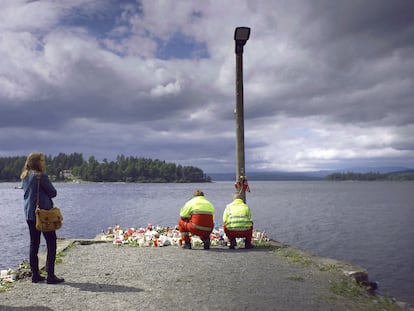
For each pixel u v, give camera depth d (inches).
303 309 209.6
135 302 219.6
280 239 940.6
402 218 1513.3
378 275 582.9
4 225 1256.8
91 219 1413.6
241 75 483.8
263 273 288.7
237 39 475.8
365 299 235.5
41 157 267.4
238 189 474.0
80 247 413.1
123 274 285.9
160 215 1535.4
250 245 406.6
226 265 317.1
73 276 280.5
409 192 4889.3
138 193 4271.7
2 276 292.7
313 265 315.3
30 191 259.4
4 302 220.4
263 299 225.6
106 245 427.5
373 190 5900.6
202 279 270.4
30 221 260.1
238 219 398.9
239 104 483.2
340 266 307.1
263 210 1886.1
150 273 288.7
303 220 1397.6
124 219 1390.3
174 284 257.3
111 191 5049.2
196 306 212.5
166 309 207.5
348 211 1863.9
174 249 400.5
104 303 217.8
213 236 446.3
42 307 211.2
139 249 400.2
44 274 288.4
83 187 7372.1
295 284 257.9
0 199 3120.1
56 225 256.8
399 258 716.0
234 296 231.0
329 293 240.1
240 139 479.8
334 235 1009.5
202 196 410.9
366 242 898.7
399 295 466.6
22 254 729.0
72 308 209.5
